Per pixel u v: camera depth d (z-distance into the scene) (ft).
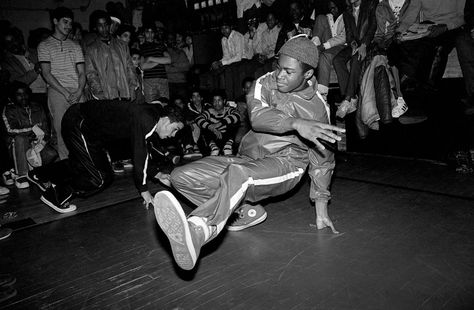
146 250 9.01
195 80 24.38
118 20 19.15
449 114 14.87
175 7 27.17
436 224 9.37
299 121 7.21
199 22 26.58
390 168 14.88
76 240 9.91
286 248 8.55
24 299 7.14
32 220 11.68
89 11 27.40
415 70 14.79
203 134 19.86
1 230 10.68
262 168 7.61
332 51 16.55
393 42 15.16
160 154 14.37
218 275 7.55
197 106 20.76
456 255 7.77
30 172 11.95
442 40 14.16
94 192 12.71
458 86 14.53
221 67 23.00
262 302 6.51
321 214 9.25
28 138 16.75
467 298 6.29
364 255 8.00
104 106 10.43
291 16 19.13
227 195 6.86
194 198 8.74
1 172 18.48
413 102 15.66
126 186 14.98
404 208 10.58
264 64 20.61
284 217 10.46
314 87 8.33
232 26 24.08
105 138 11.02
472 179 12.77
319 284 6.98
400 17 14.85
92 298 7.04
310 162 8.77
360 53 15.44
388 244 8.45
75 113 10.94
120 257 8.72
